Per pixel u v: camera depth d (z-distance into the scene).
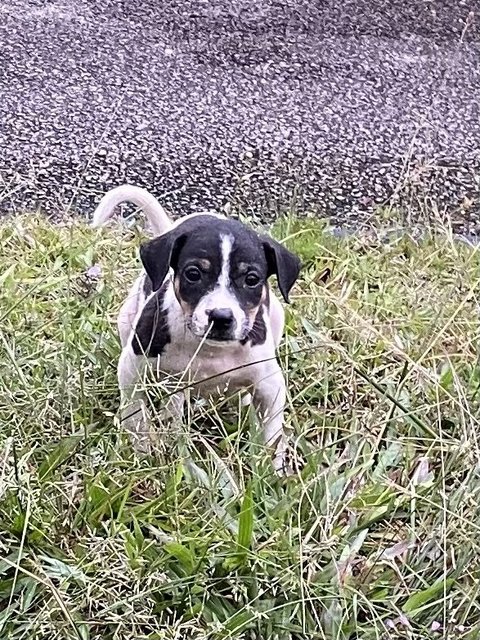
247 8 2.41
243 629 0.96
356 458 1.12
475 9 2.46
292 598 0.98
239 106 1.96
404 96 2.04
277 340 1.23
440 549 1.02
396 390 1.21
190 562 0.99
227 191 1.71
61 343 1.27
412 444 1.15
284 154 1.82
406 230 1.60
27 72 2.03
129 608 0.95
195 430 1.20
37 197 1.66
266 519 1.04
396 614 0.98
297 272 1.17
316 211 1.67
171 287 1.16
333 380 1.27
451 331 1.34
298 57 2.17
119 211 1.64
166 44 2.19
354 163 1.81
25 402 1.14
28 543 1.01
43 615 0.94
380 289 1.45
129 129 1.86
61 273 1.44
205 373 1.17
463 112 2.00
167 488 1.05
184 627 0.95
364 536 1.03
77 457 1.09
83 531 1.03
